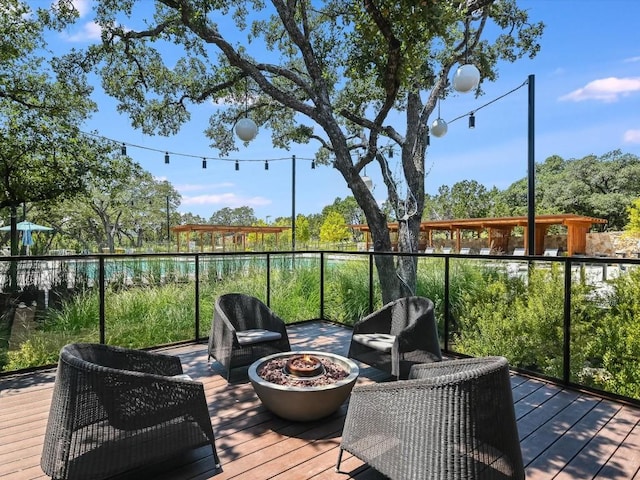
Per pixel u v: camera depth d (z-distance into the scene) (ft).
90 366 6.10
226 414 8.91
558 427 8.36
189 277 18.54
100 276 13.42
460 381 5.50
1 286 12.85
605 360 12.03
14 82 31.42
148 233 107.65
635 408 9.32
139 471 6.74
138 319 16.58
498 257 12.41
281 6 20.24
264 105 28.91
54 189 33.50
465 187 119.14
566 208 98.68
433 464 5.49
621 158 102.68
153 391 6.48
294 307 20.13
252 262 20.62
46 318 13.96
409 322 11.55
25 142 32.17
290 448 7.52
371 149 19.97
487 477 5.44
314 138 31.94
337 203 139.13
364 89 26.61
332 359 9.69
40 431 8.13
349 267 21.04
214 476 6.62
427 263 20.18
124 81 25.40
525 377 11.43
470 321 16.22
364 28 14.73
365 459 6.37
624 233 62.54
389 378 11.07
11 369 12.34
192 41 22.80
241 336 11.46
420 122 26.27
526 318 13.82
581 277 12.52
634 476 6.64
